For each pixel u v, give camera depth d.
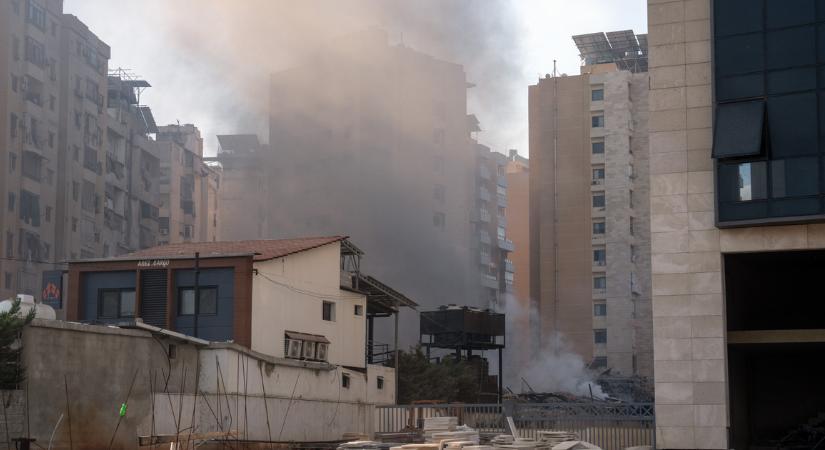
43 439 29.97
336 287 52.66
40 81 93.50
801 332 35.44
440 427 38.56
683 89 35.69
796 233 33.72
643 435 38.00
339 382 49.09
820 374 44.78
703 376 34.16
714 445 33.72
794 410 44.88
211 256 45.69
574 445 33.25
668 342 34.62
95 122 105.00
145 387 34.66
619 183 118.19
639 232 119.06
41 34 94.00
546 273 119.19
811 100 33.62
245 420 39.91
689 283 34.69
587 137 120.44
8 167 87.62
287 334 47.62
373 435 48.38
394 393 57.69
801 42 34.00
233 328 44.84
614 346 115.06
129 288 47.00
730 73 34.75
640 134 120.88
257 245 52.00
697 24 35.91
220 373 38.75
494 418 45.72
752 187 33.97
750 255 35.53
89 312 47.31
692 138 35.34
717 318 34.34
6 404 28.67
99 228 105.19
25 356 29.67
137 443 33.75
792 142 33.66
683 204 35.09
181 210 129.88
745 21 34.81
